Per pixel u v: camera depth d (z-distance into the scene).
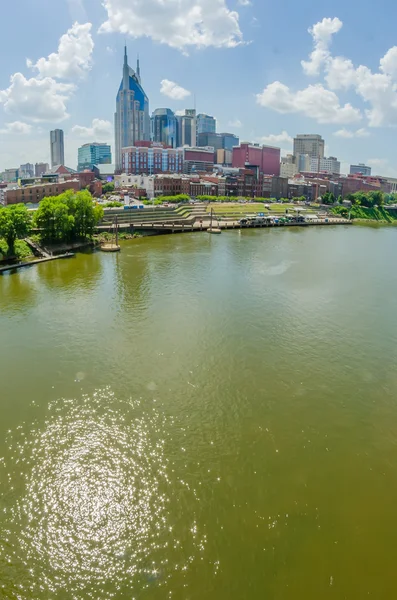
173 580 28.61
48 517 33.19
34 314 71.69
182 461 38.75
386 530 32.25
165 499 34.78
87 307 75.44
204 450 40.09
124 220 174.38
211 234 173.25
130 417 44.44
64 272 100.88
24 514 33.38
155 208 194.50
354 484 36.50
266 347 60.78
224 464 38.44
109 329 65.62
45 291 84.81
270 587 28.16
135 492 35.44
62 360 55.53
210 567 29.45
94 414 44.81
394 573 29.03
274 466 38.31
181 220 187.38
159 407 46.19
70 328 65.81
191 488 35.84
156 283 91.81
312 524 32.62
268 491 35.62
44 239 126.38
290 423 44.12
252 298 82.56
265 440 41.53
